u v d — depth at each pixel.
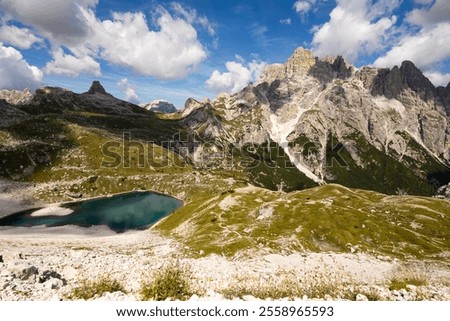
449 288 16.66
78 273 25.27
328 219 124.00
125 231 171.38
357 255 98.38
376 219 129.50
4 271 19.41
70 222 187.50
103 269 28.55
